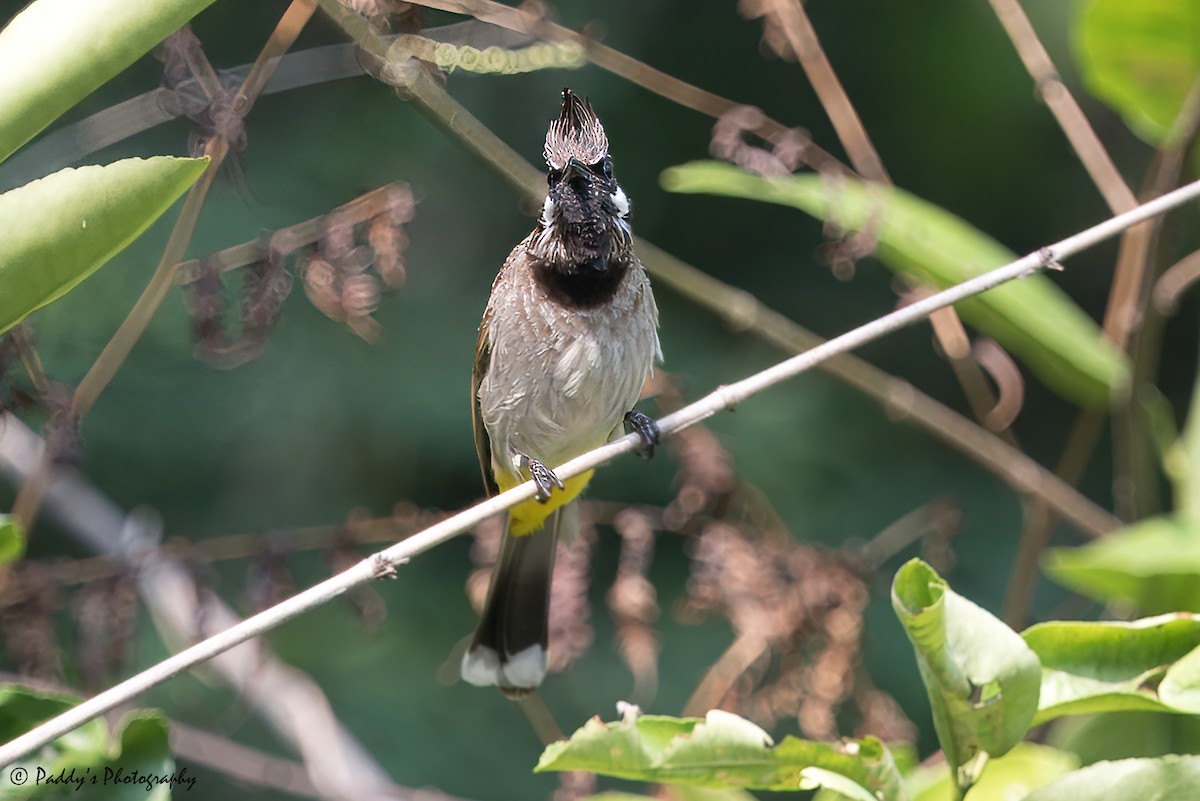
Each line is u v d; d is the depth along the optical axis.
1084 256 18.31
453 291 13.96
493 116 12.58
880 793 4.46
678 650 13.99
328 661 13.74
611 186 6.85
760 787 4.55
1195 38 7.75
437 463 14.10
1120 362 7.96
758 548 7.86
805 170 15.64
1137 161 18.14
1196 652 4.51
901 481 15.63
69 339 9.84
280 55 5.78
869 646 9.15
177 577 7.96
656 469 15.20
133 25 4.29
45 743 4.45
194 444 13.27
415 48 6.40
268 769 8.84
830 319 17.33
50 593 7.09
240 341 6.01
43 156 7.52
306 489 13.79
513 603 7.82
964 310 8.01
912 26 17.91
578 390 6.87
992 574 15.49
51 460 6.21
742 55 17.33
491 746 13.47
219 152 5.70
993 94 18.00
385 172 12.47
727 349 15.80
